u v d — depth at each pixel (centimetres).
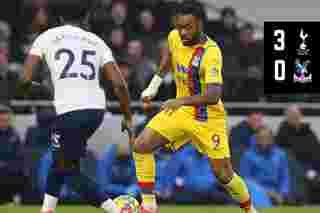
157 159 3644
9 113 3712
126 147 3675
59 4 4988
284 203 3700
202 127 2353
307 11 5241
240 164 3712
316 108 4403
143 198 2362
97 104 2256
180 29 2247
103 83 4166
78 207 3328
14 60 4578
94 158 3691
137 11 4988
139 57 4303
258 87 4466
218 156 2373
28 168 3669
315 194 3834
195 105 2266
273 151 3731
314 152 3934
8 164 3653
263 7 5266
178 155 3628
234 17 4859
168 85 4012
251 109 4328
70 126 2216
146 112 3922
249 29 4709
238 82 4447
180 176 3622
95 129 2269
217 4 5294
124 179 3638
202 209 3316
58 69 2253
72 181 2288
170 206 3481
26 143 3772
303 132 3962
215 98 2238
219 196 3597
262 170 3703
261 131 3712
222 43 4662
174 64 2347
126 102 2306
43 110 3956
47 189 2266
